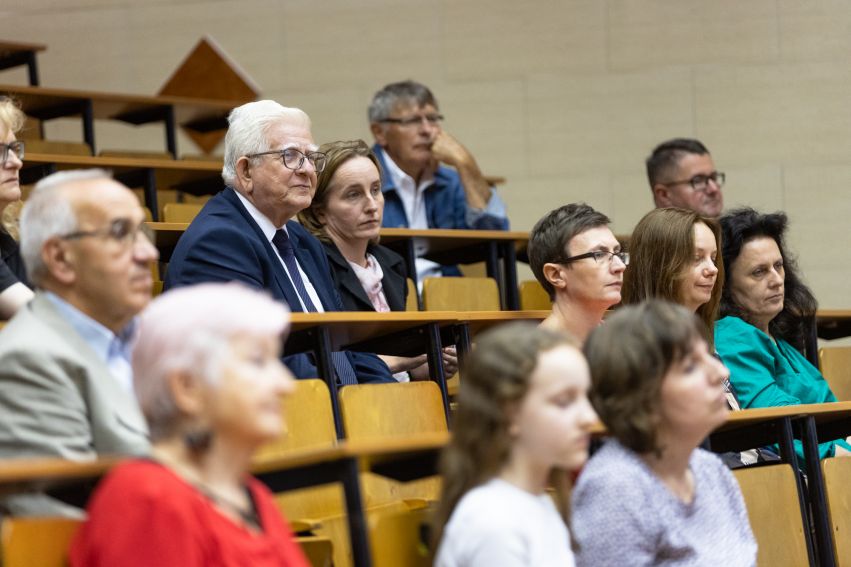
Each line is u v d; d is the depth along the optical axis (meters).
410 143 11.57
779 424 6.36
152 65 15.94
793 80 14.75
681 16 15.02
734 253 8.43
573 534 4.39
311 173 7.54
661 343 4.62
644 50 15.10
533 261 7.58
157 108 13.60
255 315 3.52
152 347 3.48
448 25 15.52
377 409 6.04
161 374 3.46
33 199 4.81
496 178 14.54
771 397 7.88
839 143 14.65
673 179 11.77
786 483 6.20
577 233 7.39
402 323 6.71
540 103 15.29
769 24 14.84
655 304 4.76
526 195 15.25
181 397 3.46
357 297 8.22
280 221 7.58
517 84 15.35
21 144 6.90
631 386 4.62
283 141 7.48
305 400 5.80
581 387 4.14
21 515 4.24
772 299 8.39
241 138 7.52
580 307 7.42
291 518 5.61
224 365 3.46
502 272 11.38
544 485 4.22
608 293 7.33
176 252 7.20
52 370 4.48
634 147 15.07
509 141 15.32
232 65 15.82
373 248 8.92
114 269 4.75
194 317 3.49
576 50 15.26
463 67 15.47
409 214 11.67
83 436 4.49
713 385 4.66
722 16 14.93
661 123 15.02
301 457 4.05
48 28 16.02
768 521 6.07
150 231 5.57
